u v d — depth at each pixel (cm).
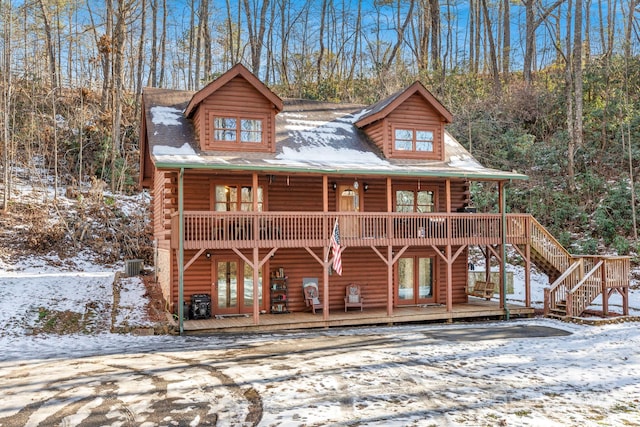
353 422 649
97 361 959
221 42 4062
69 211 2341
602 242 2333
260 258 1570
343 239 1455
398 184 1747
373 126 1814
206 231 1334
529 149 2853
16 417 664
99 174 2805
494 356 1036
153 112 1653
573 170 2625
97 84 3631
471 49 4159
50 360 968
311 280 1633
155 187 1936
